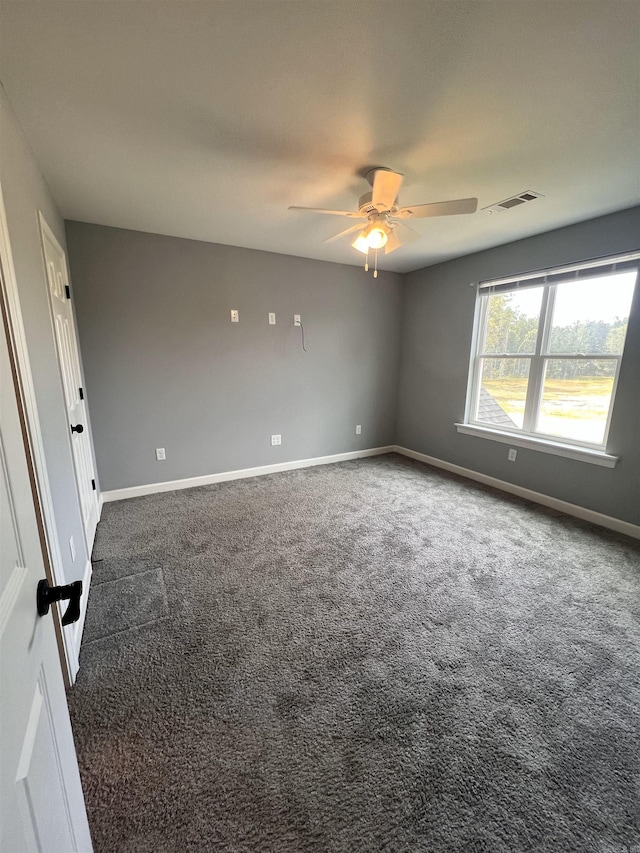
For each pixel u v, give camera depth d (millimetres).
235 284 3537
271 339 3840
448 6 1091
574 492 3072
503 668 1579
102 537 2658
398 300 4602
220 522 2896
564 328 3096
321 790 1131
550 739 1289
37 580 696
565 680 1523
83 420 2666
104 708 1390
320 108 1540
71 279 2879
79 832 789
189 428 3562
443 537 2688
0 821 438
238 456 3877
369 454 4816
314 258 3912
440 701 1428
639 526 2691
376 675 1540
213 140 1764
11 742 508
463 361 3951
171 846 999
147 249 3109
